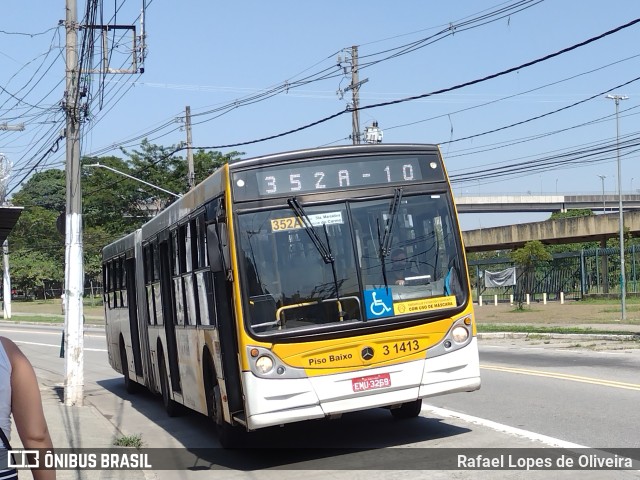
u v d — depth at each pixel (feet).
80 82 51.80
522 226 173.47
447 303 30.76
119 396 60.70
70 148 50.72
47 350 112.27
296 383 28.84
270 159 30.27
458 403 40.70
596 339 75.61
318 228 30.01
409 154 31.65
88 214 179.01
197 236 34.91
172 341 42.75
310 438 34.99
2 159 36.47
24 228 267.80
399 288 30.25
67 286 51.01
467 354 30.86
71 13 50.93
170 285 41.98
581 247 192.03
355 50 103.40
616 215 154.40
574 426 32.73
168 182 171.12
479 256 227.81
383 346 29.73
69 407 49.96
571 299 150.82
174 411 47.21
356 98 103.45
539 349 68.03
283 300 29.22
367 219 30.50
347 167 30.83
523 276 157.99
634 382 43.70
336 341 29.30
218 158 173.78
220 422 33.55
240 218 29.63
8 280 205.57
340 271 29.81
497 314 123.34
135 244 53.11
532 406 38.19
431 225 31.24
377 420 37.93
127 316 56.75
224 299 30.32
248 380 28.68
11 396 12.10
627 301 135.33
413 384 29.96
